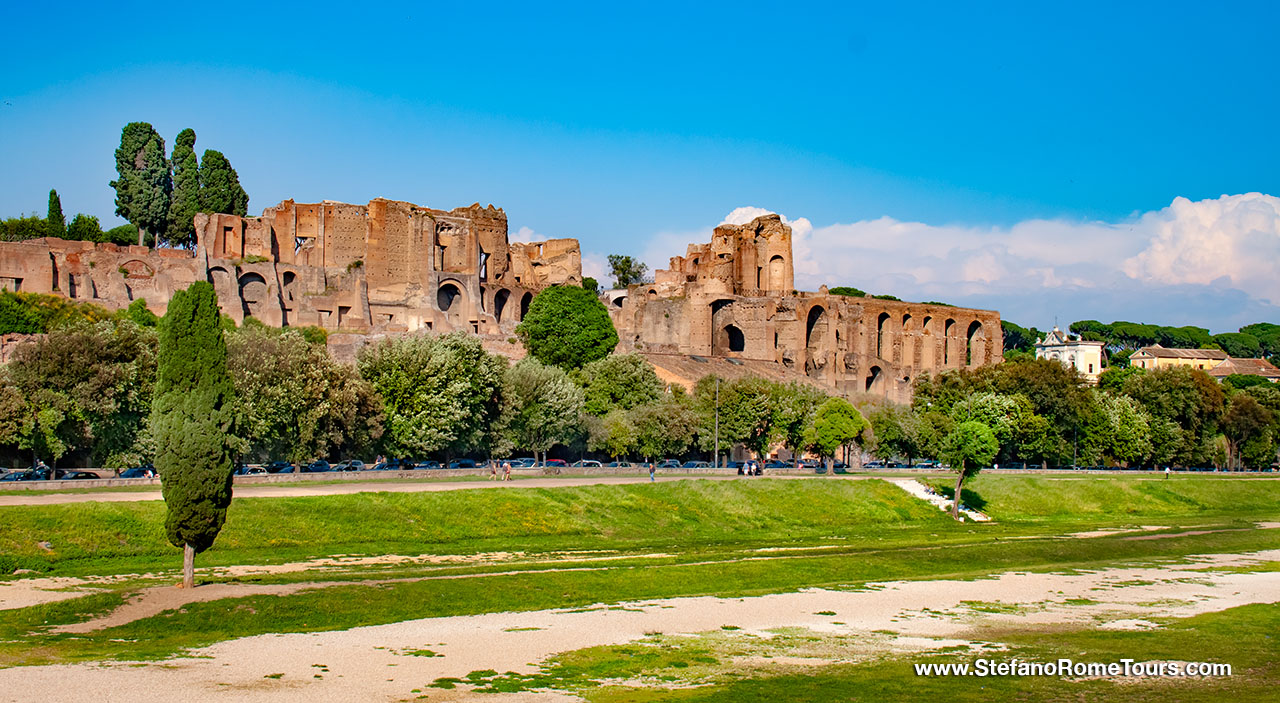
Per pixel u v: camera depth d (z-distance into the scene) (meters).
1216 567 84.56
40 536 71.94
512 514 93.88
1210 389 181.12
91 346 95.88
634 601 63.69
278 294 170.25
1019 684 48.06
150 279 161.00
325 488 94.69
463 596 62.09
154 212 181.00
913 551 86.50
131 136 181.88
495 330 192.38
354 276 180.50
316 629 54.81
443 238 195.62
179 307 61.72
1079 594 70.56
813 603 64.38
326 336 160.88
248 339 105.81
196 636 52.94
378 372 113.75
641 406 138.88
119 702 40.56
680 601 63.88
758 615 60.47
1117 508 135.50
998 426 139.25
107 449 97.31
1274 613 65.25
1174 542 99.00
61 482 88.81
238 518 81.25
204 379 61.41
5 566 66.50
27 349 95.19
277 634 53.41
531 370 128.88
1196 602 68.62
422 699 42.88
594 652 51.00
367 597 60.34
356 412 107.12
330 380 106.06
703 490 110.81
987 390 164.62
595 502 100.81
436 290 187.12
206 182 182.50
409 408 113.19
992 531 109.06
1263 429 186.62
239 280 170.38
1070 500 135.25
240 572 69.25
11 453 105.81
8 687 42.00
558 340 174.25
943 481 134.88
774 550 87.38
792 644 53.91
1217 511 138.50
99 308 148.00
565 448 141.75
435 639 52.69
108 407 93.88
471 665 48.03
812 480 122.25
